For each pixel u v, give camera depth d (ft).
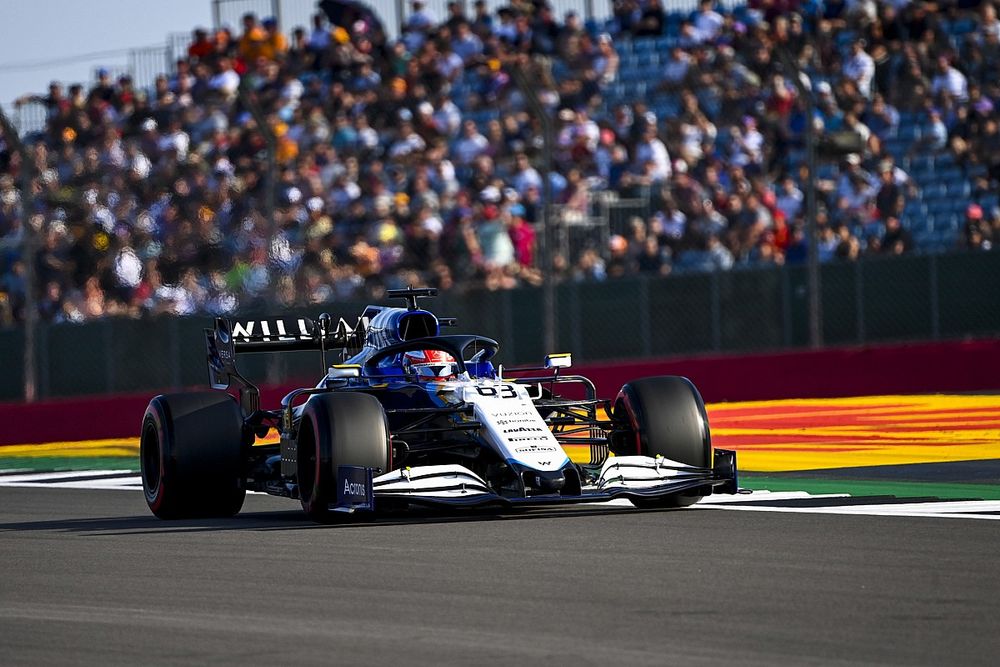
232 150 285.84
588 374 225.56
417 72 298.76
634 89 304.71
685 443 104.73
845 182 262.47
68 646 62.28
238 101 305.73
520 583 75.15
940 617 64.34
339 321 123.54
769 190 266.36
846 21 288.92
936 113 271.69
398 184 277.44
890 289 238.68
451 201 272.51
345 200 272.51
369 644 61.00
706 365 227.81
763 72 283.79
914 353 229.25
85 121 308.81
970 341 229.86
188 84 315.99
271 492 111.96
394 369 112.88
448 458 109.81
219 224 270.26
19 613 70.95
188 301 263.90
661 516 102.89
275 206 230.07
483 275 253.03
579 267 256.11
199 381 237.86
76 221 276.21
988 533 91.09
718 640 60.34
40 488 149.18
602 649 59.00
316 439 100.07
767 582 74.08
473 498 96.07
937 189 267.18
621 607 67.97
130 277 270.87
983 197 264.31
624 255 255.09
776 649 58.44
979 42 280.51
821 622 63.62
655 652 58.29
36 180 281.13
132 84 321.32
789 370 229.66
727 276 239.30
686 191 257.14
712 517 101.86
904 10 284.41
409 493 97.04
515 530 96.32
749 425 193.47
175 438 111.45
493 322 239.30
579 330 237.66
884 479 131.03
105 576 82.38
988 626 62.28
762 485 128.57
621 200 259.39
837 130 266.57
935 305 237.25
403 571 80.12
